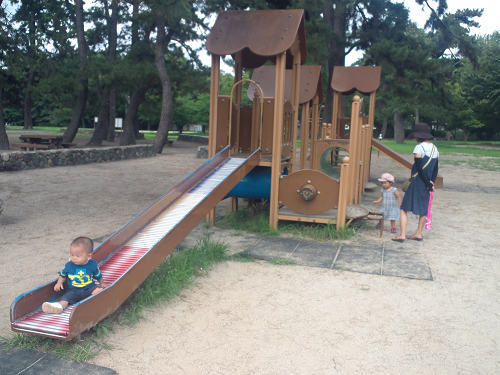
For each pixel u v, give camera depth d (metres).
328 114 24.48
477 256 5.67
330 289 4.43
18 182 10.92
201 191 5.61
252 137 7.39
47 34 30.98
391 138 60.66
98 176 12.70
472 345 3.32
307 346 3.26
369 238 6.50
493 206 9.48
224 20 6.91
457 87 44.50
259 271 4.96
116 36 26.23
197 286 4.47
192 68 27.34
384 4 23.28
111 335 3.39
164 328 3.54
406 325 3.64
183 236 4.79
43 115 68.62
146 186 11.18
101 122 26.28
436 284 4.60
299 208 6.72
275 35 6.48
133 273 3.75
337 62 23.55
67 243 5.93
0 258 5.22
